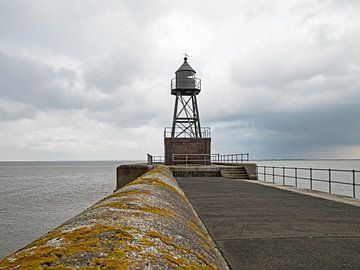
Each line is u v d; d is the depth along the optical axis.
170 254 3.69
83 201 42.97
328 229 8.09
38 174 135.75
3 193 53.81
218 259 5.47
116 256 3.11
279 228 8.20
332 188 43.50
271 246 6.61
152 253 3.47
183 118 41.59
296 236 7.41
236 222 8.89
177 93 41.75
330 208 11.23
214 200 13.15
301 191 16.50
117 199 6.28
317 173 85.50
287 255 6.03
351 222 8.91
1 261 3.04
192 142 36.81
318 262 5.65
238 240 7.05
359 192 38.19
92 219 4.41
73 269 2.76
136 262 3.11
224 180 23.70
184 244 4.44
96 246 3.30
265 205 11.88
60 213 33.44
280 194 15.20
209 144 37.00
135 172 31.58
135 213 5.05
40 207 37.66
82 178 101.06
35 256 3.03
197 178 25.72
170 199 8.22
